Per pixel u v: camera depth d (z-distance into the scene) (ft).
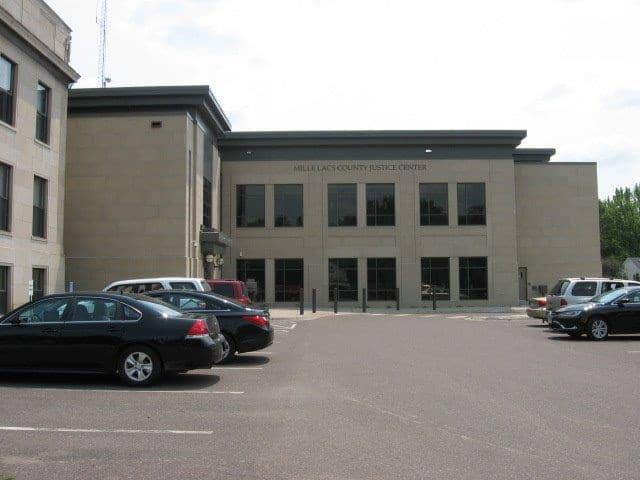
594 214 132.36
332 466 19.42
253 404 28.99
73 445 21.76
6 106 68.85
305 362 43.62
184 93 95.40
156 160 96.02
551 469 19.06
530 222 132.26
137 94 95.50
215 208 119.85
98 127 96.94
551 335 64.28
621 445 21.86
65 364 33.94
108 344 33.73
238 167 126.21
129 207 95.76
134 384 33.60
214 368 40.73
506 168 126.00
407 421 25.55
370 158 126.11
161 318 34.09
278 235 125.39
